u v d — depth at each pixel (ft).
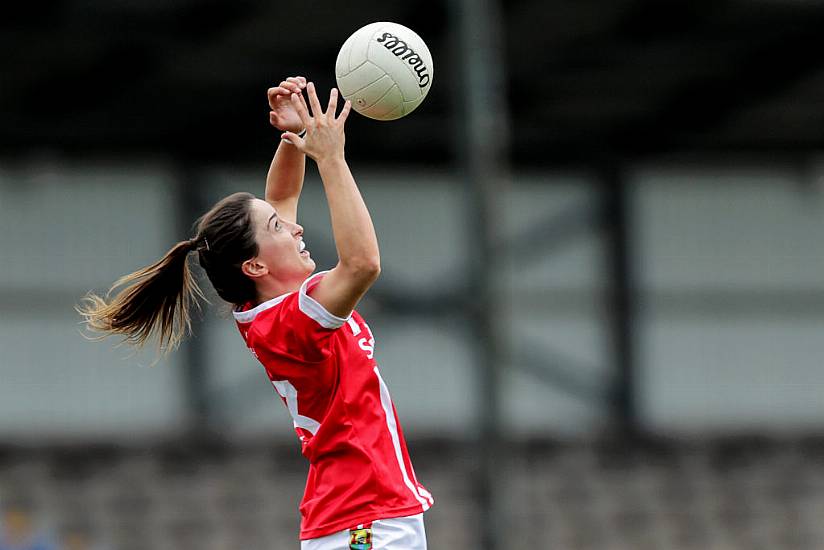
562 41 200.85
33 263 225.76
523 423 240.53
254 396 229.04
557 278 245.65
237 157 231.71
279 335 54.08
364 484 54.19
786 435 249.34
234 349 229.66
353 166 240.12
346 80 56.08
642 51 205.98
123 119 216.13
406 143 239.50
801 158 256.32
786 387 255.70
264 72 204.54
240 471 219.00
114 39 187.11
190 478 216.33
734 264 256.11
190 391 226.58
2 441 216.95
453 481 221.05
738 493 234.79
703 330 253.44
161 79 203.10
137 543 201.05
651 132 242.17
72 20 179.42
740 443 246.06
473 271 155.53
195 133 224.94
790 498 234.99
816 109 232.73
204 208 230.89
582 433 241.55
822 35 200.54
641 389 248.11
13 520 179.63
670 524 225.35
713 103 228.84
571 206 248.11
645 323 249.75
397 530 54.29
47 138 219.00
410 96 56.18
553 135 242.58
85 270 227.81
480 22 155.94
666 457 240.73
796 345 256.93
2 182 225.35
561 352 244.01
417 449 229.25
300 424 56.29
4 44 185.26
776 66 212.64
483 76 156.04
